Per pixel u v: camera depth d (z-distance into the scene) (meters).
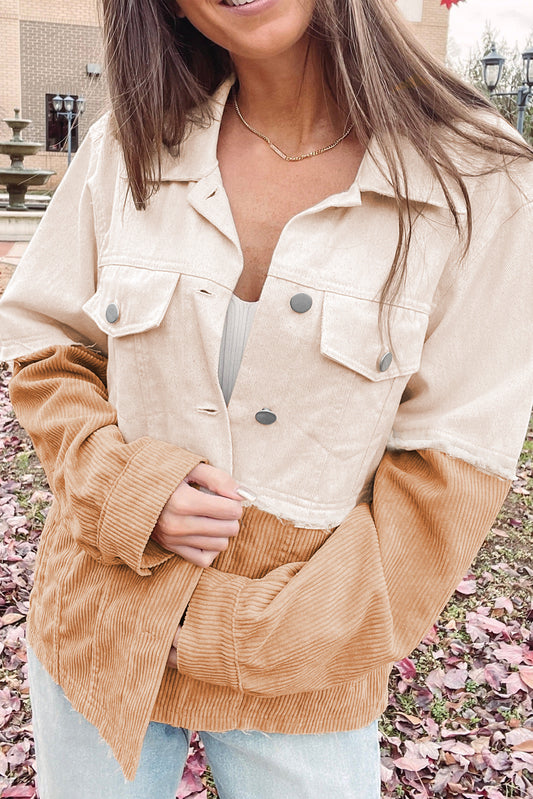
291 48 1.11
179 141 1.19
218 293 1.14
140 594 1.19
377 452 1.22
